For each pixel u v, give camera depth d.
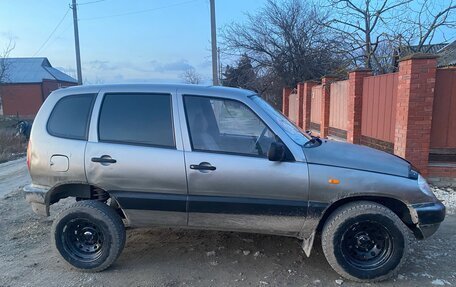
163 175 3.78
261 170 3.65
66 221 3.95
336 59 25.77
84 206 3.92
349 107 11.41
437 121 7.24
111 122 3.98
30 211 6.46
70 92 4.16
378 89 9.62
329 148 3.98
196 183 3.74
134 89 4.04
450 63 14.51
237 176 3.68
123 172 3.84
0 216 6.19
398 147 7.57
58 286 3.70
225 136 3.83
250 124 3.82
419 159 7.19
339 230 3.59
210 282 3.71
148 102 3.98
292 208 3.65
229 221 3.81
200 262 4.14
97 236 4.02
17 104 56.41
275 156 3.57
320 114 16.09
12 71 57.69
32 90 56.47
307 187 3.60
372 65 16.50
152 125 3.92
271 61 30.95
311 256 4.24
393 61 14.32
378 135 9.65
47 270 4.05
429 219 3.60
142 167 3.81
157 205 3.84
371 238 3.66
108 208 3.96
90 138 3.97
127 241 4.75
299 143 3.82
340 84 13.23
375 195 3.59
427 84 6.99
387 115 9.05
